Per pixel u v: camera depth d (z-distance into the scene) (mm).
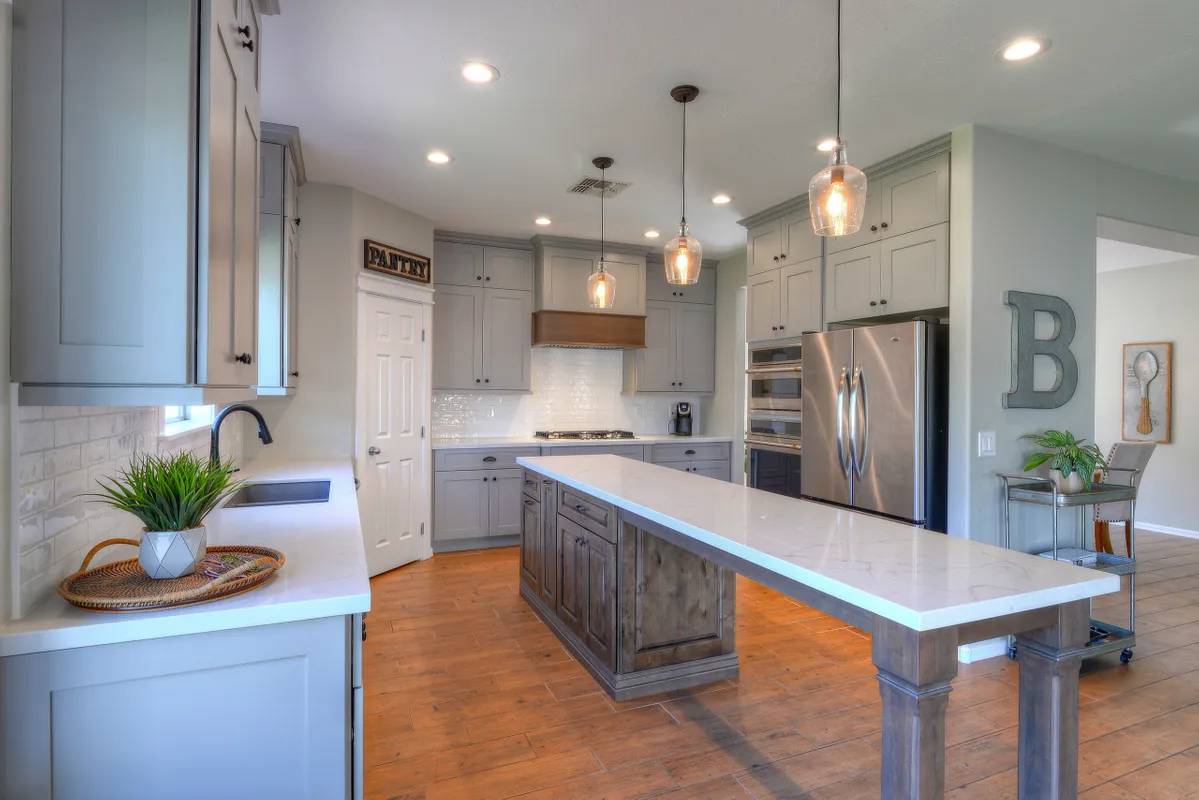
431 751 2268
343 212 4012
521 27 2266
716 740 2352
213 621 1242
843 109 2902
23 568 1217
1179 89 2709
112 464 1645
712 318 6125
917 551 1701
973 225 3084
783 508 2258
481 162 3584
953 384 3170
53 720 1171
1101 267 6312
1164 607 3857
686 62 2500
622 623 2650
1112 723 2494
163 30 1244
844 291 3820
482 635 3311
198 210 1277
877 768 2180
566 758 2230
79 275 1203
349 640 1426
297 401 3939
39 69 1190
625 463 3570
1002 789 2070
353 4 2129
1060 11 2146
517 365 5355
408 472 4605
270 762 1307
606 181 3869
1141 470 3498
